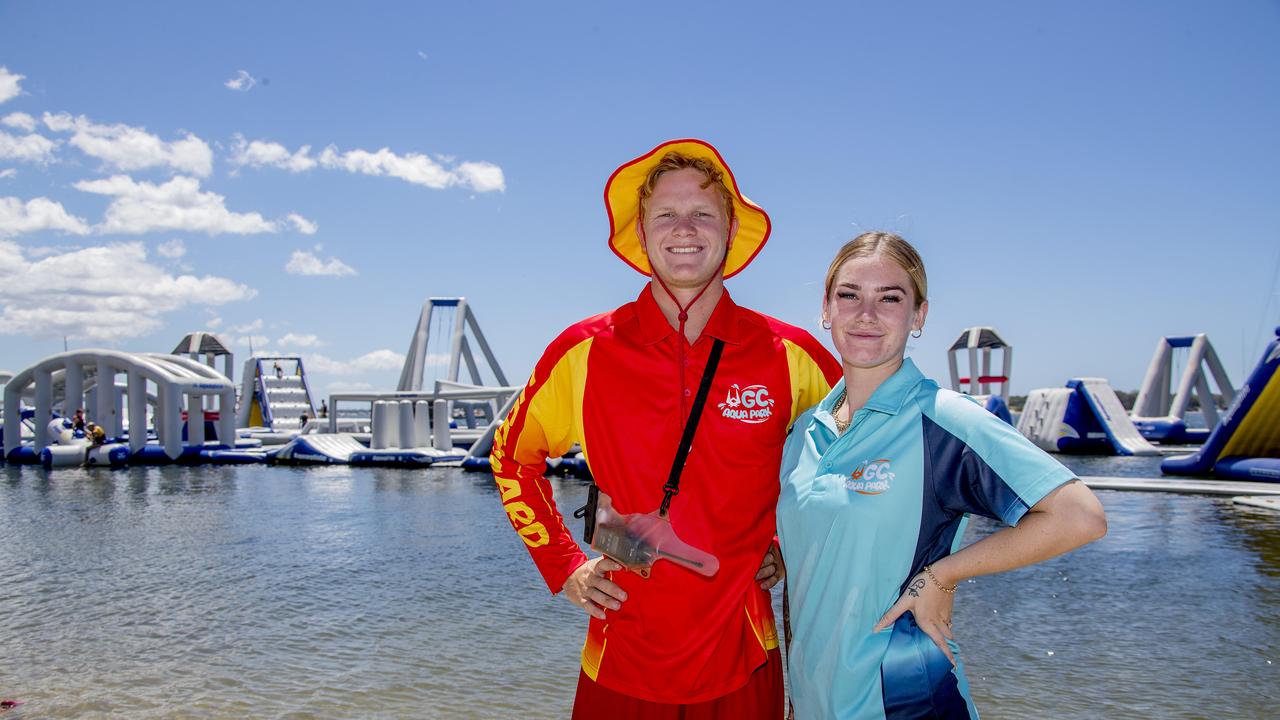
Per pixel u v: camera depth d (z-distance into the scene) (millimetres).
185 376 29797
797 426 2467
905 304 2238
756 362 2541
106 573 9664
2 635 6980
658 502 2473
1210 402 38312
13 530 13102
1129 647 6434
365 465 26625
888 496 2115
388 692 5477
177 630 7102
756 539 2510
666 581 2412
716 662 2438
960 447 2082
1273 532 12172
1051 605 7832
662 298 2619
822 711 2178
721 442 2457
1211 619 7246
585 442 2617
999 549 1954
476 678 5754
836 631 2143
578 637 6797
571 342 2686
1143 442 31578
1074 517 1869
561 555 2717
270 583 9016
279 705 5266
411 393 31906
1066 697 5332
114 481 22016
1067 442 32719
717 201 2635
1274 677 5664
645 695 2459
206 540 12039
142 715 5133
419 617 7477
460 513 14953
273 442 39312
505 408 25922
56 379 37438
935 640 2049
